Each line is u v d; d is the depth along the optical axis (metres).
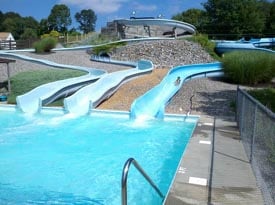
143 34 60.03
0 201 7.09
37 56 31.95
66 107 14.73
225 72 22.39
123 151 10.31
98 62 31.84
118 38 49.03
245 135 8.66
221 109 14.44
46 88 17.05
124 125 13.04
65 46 42.75
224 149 8.43
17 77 20.81
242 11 78.44
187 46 41.31
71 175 8.52
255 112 7.04
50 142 11.20
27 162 9.43
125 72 21.91
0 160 9.57
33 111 15.16
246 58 21.88
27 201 7.11
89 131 12.35
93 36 53.44
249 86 21.09
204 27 82.88
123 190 4.20
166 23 53.84
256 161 6.73
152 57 37.12
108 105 16.05
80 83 18.41
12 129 12.66
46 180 8.20
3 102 16.78
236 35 77.56
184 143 11.00
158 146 10.74
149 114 14.48
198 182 6.31
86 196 7.38
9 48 44.03
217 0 82.00
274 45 52.84
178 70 23.41
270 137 5.66
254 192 5.91
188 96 17.16
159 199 7.11
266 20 84.31
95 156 9.90
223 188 6.06
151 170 8.87
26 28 108.19
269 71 21.92
